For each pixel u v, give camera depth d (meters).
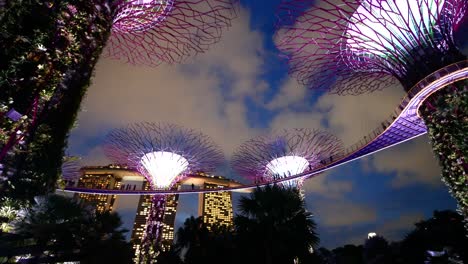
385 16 12.78
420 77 12.13
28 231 5.48
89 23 6.32
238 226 14.73
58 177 5.51
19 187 4.68
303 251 13.66
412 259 22.72
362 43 14.09
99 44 6.67
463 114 10.29
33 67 4.91
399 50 12.93
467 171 9.80
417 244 22.92
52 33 5.29
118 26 9.97
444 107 10.80
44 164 5.05
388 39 13.14
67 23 5.67
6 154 4.51
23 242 5.89
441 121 10.88
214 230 21.03
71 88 5.67
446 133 10.61
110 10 7.49
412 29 12.42
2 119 4.50
